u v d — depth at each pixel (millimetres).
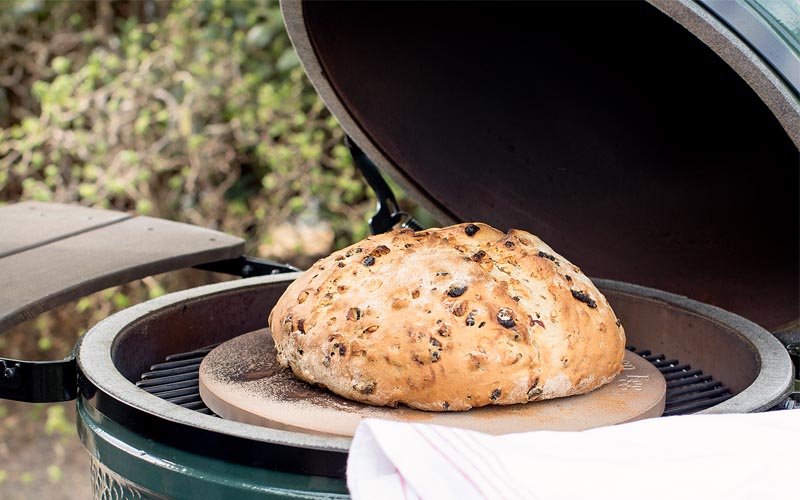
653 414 1084
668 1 982
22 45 3646
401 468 773
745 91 1506
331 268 1174
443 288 1059
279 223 3523
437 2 1513
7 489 3078
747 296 1482
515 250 1157
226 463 896
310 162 3379
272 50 3436
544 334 1060
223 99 3412
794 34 990
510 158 1643
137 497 991
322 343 1087
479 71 1614
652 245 1628
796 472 835
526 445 827
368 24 1461
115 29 3662
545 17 1603
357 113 1487
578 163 1674
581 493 791
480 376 1015
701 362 1373
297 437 881
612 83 1661
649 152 1669
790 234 1483
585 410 1062
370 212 3475
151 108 3439
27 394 1118
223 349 1337
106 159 3465
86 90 3393
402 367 1025
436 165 1577
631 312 1494
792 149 1486
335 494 860
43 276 1359
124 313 1336
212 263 1709
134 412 965
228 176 3570
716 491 812
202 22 3510
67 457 3320
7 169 3584
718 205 1592
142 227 1761
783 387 1029
